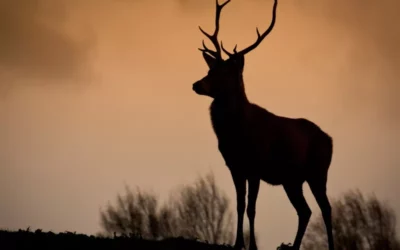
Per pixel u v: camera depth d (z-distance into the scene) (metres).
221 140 50.94
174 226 75.44
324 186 55.09
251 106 51.81
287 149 52.34
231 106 50.66
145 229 75.31
